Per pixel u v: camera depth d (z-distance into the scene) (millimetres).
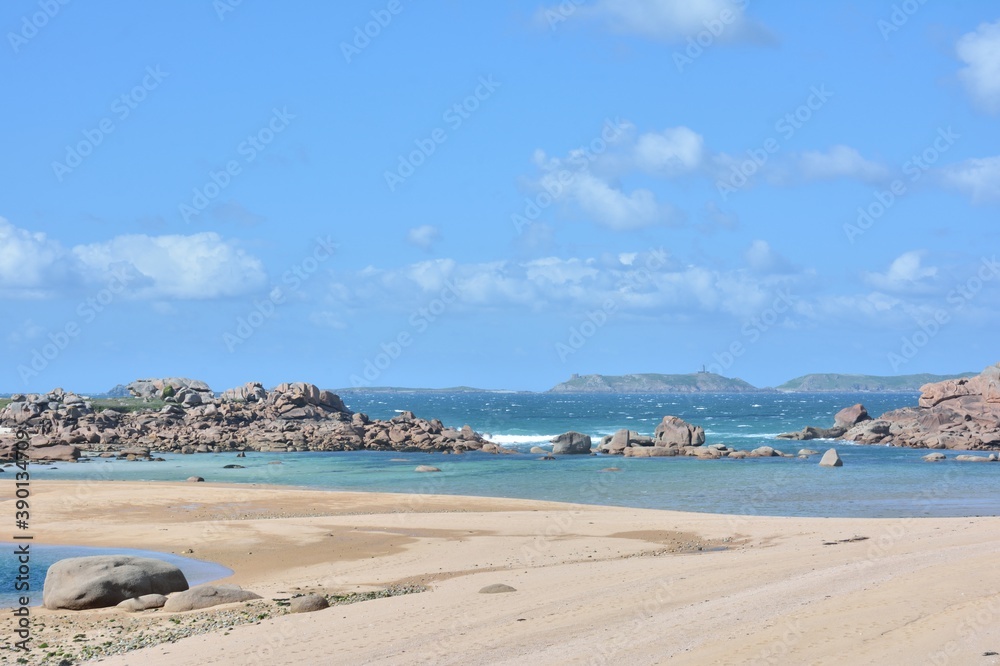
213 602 27469
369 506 52938
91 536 41906
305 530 42969
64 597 27469
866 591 24875
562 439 101938
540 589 28250
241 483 70000
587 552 37031
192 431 112188
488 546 38469
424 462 89000
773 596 25203
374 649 21484
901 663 18250
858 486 66500
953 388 119000
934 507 54938
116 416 118500
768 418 194125
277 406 125250
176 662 20969
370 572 33406
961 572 26766
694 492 63250
